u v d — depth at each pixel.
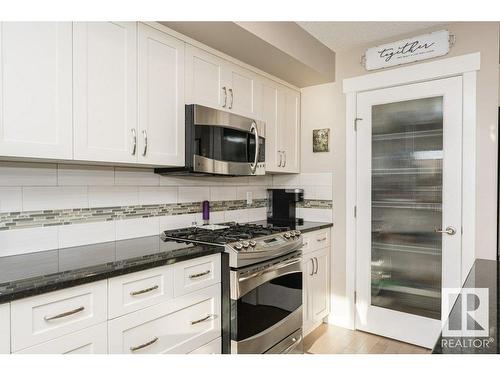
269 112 2.85
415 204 2.68
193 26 1.98
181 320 1.70
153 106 1.91
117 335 1.42
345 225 3.03
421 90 2.65
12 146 1.35
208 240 2.01
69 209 1.85
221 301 1.93
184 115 2.09
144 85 1.86
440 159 2.57
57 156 1.50
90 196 1.95
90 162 1.75
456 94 2.50
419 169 2.66
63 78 1.52
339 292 3.06
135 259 1.55
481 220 2.40
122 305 1.44
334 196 3.10
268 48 2.30
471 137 2.44
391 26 2.56
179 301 1.69
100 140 1.66
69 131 1.54
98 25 1.65
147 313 1.54
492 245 2.36
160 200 2.34
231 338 1.90
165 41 1.98
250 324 1.97
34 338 1.17
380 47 2.81
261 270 2.06
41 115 1.44
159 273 1.60
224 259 1.93
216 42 2.20
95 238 1.96
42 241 1.74
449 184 2.53
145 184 2.24
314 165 3.22
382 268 2.85
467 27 2.45
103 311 1.37
